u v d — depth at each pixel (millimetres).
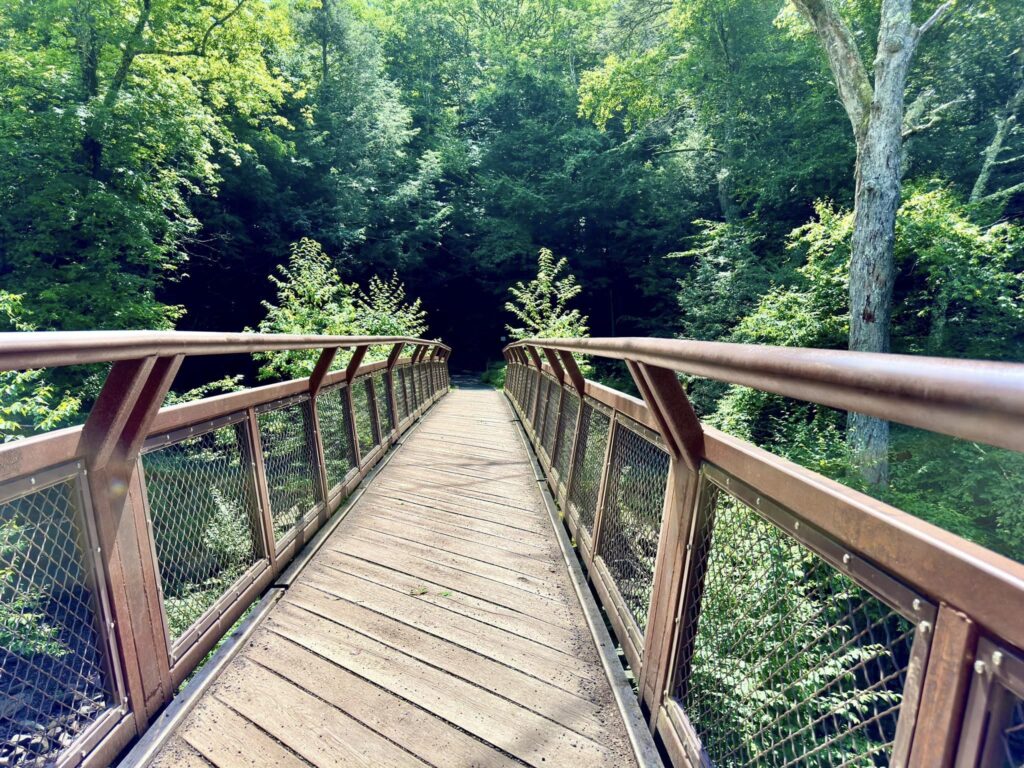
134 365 1205
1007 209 10523
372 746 1446
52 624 1157
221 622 1848
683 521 1365
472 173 22453
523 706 1618
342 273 18938
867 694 725
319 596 2246
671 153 19000
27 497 1085
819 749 815
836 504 763
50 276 9297
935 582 587
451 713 1577
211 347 1512
